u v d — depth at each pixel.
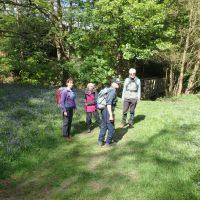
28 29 27.42
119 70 26.72
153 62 34.62
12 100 18.91
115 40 24.97
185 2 28.88
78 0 24.98
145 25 23.45
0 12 27.66
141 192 8.17
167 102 22.98
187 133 12.72
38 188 8.94
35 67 28.00
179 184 8.38
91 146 12.29
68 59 28.52
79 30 24.56
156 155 10.46
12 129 13.09
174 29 27.23
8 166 9.98
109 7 22.55
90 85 14.34
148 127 13.86
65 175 9.65
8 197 8.45
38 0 25.72
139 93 14.13
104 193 8.35
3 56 29.61
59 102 13.13
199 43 29.77
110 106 11.75
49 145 12.13
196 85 32.66
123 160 10.41
